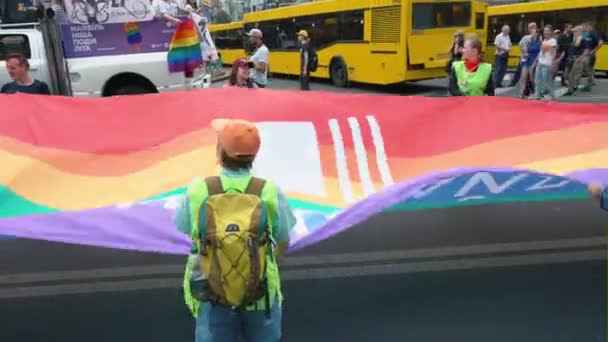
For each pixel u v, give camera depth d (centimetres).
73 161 470
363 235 574
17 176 449
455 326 403
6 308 438
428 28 1823
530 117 534
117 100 513
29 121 487
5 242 570
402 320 413
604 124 525
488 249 534
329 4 2148
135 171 471
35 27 1059
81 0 1023
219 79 1928
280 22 2494
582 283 466
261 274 254
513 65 2545
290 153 502
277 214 265
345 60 2102
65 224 358
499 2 3825
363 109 531
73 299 452
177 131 501
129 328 409
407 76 1833
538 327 399
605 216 614
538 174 403
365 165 501
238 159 264
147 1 1056
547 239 555
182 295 458
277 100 527
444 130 526
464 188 442
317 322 412
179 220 271
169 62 1089
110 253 543
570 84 1756
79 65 1039
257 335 270
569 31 1942
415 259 515
